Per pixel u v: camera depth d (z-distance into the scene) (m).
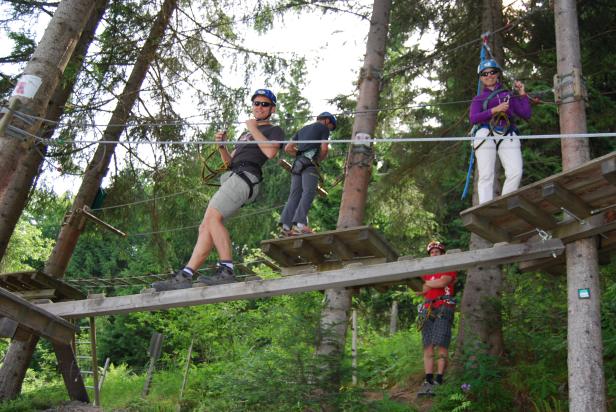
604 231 5.94
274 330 9.70
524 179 12.84
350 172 8.66
